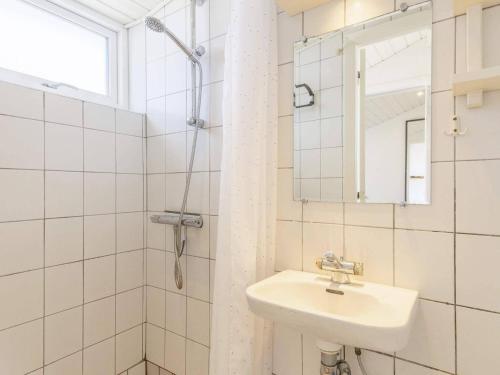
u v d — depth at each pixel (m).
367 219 1.04
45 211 1.31
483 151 0.86
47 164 1.31
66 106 1.38
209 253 1.45
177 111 1.59
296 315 0.80
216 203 1.43
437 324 0.93
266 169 1.20
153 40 1.69
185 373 1.55
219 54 1.43
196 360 1.51
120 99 1.77
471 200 0.88
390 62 1.01
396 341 0.69
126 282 1.63
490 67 0.78
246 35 1.13
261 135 1.16
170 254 1.62
